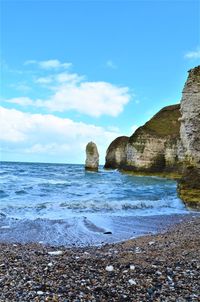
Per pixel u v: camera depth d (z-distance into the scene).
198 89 30.36
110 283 8.85
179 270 10.01
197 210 26.36
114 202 27.28
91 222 20.22
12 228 18.22
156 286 8.71
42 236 16.83
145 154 72.88
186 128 31.23
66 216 21.84
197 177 28.95
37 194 33.31
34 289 8.27
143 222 21.05
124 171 77.25
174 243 14.59
